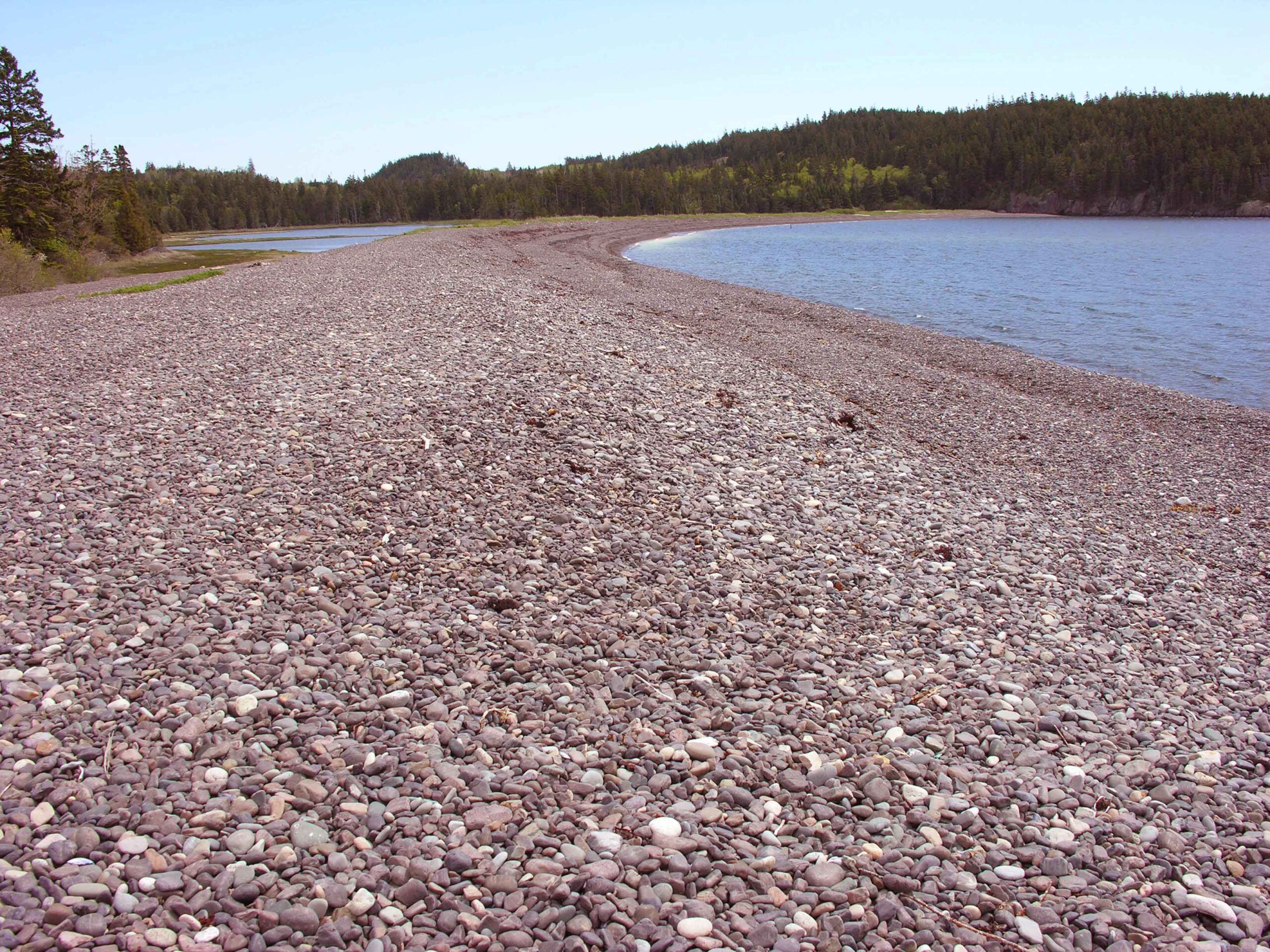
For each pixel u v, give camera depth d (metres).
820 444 12.12
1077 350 25.84
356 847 4.27
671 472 10.02
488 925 3.85
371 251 45.16
